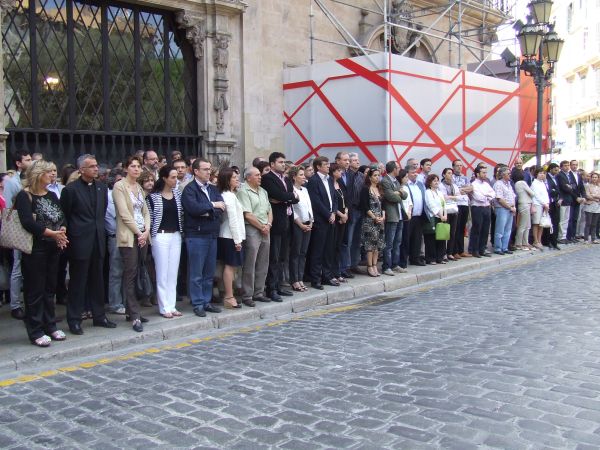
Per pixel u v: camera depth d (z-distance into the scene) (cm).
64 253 677
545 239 1459
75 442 397
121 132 1090
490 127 1482
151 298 810
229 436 398
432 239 1144
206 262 763
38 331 621
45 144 992
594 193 1562
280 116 1341
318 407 445
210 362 577
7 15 947
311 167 967
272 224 831
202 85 1205
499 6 1998
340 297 899
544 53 1415
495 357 552
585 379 484
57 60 1012
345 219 934
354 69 1209
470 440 379
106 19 1073
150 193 733
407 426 404
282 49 1342
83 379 536
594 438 378
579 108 4234
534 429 393
